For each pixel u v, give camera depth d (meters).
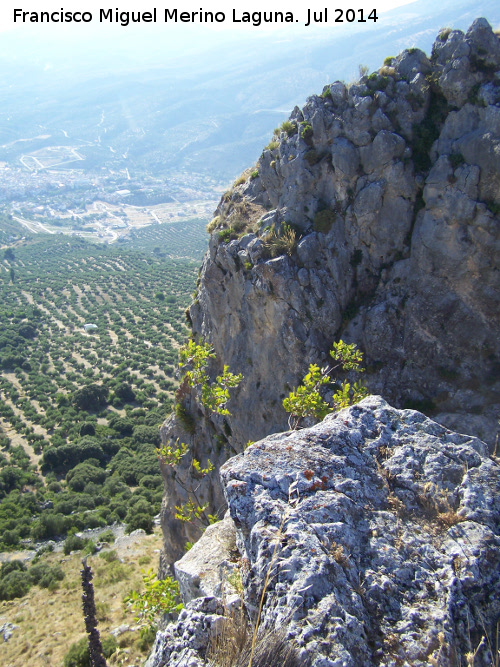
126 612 23.92
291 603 3.80
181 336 107.06
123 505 47.44
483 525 4.41
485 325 13.38
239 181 20.23
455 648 3.68
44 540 42.25
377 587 4.02
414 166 14.59
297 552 4.10
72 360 93.12
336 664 3.42
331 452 5.11
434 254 14.12
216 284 18.06
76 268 185.75
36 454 63.56
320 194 16.00
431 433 5.29
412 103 14.72
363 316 15.05
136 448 64.38
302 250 15.28
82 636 23.23
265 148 17.81
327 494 4.65
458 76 13.79
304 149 16.09
